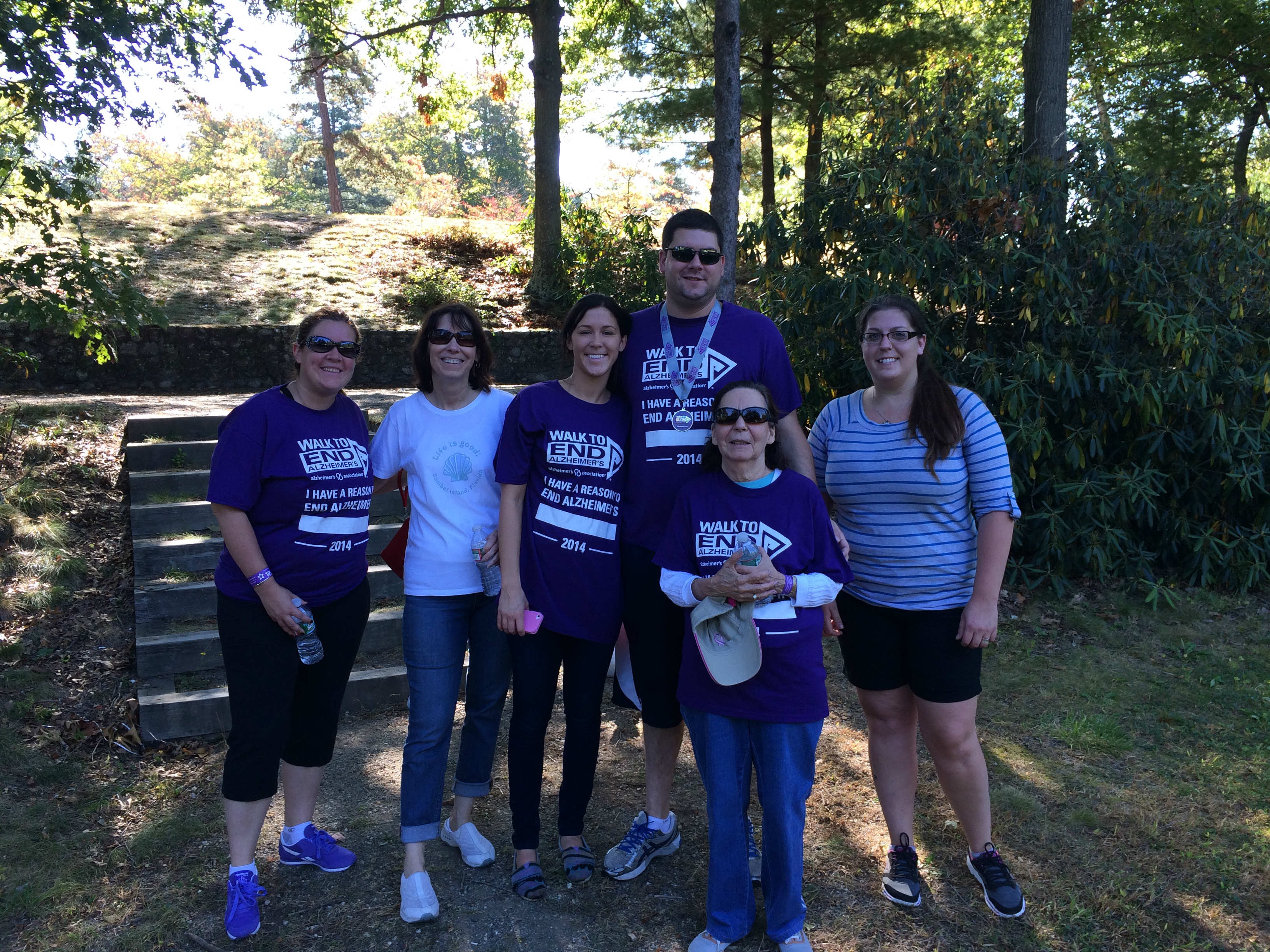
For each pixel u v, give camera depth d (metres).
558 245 11.94
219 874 2.94
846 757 3.80
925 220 5.84
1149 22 14.33
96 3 4.98
